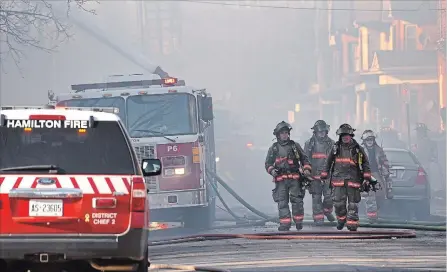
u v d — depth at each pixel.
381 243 42.72
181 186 57.72
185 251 41.31
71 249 24.56
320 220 53.91
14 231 24.44
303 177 50.28
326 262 35.12
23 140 25.58
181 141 57.81
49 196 24.61
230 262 36.00
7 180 24.56
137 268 25.66
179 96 58.25
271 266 34.16
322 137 53.84
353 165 47.38
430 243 42.69
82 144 25.61
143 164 27.94
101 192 24.89
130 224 24.94
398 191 65.31
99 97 58.38
